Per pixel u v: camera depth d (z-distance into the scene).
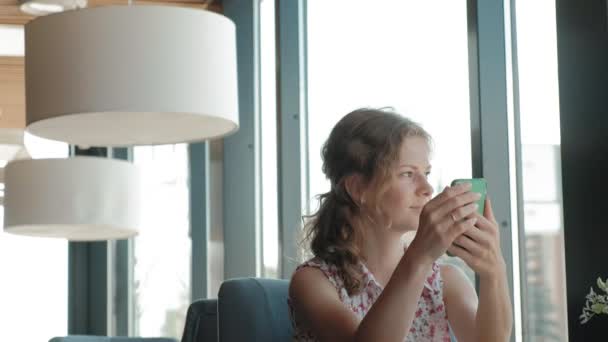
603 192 2.27
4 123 7.18
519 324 2.82
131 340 4.00
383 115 1.93
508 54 2.88
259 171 5.39
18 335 7.55
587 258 2.31
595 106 2.29
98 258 7.45
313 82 4.50
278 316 2.18
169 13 2.79
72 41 2.78
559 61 2.40
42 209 4.94
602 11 2.27
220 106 2.90
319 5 4.40
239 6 5.41
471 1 2.93
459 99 3.12
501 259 1.77
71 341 3.97
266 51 5.24
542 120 2.69
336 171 1.97
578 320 2.33
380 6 3.75
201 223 6.00
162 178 6.61
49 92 2.81
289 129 4.59
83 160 4.99
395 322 1.69
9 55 6.77
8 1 5.61
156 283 6.73
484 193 1.77
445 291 2.03
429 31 3.34
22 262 7.61
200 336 2.73
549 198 2.65
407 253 1.71
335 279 1.95
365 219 1.96
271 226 5.14
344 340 1.81
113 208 5.07
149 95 2.76
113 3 5.80
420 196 1.88
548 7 2.65
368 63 3.87
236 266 5.36
